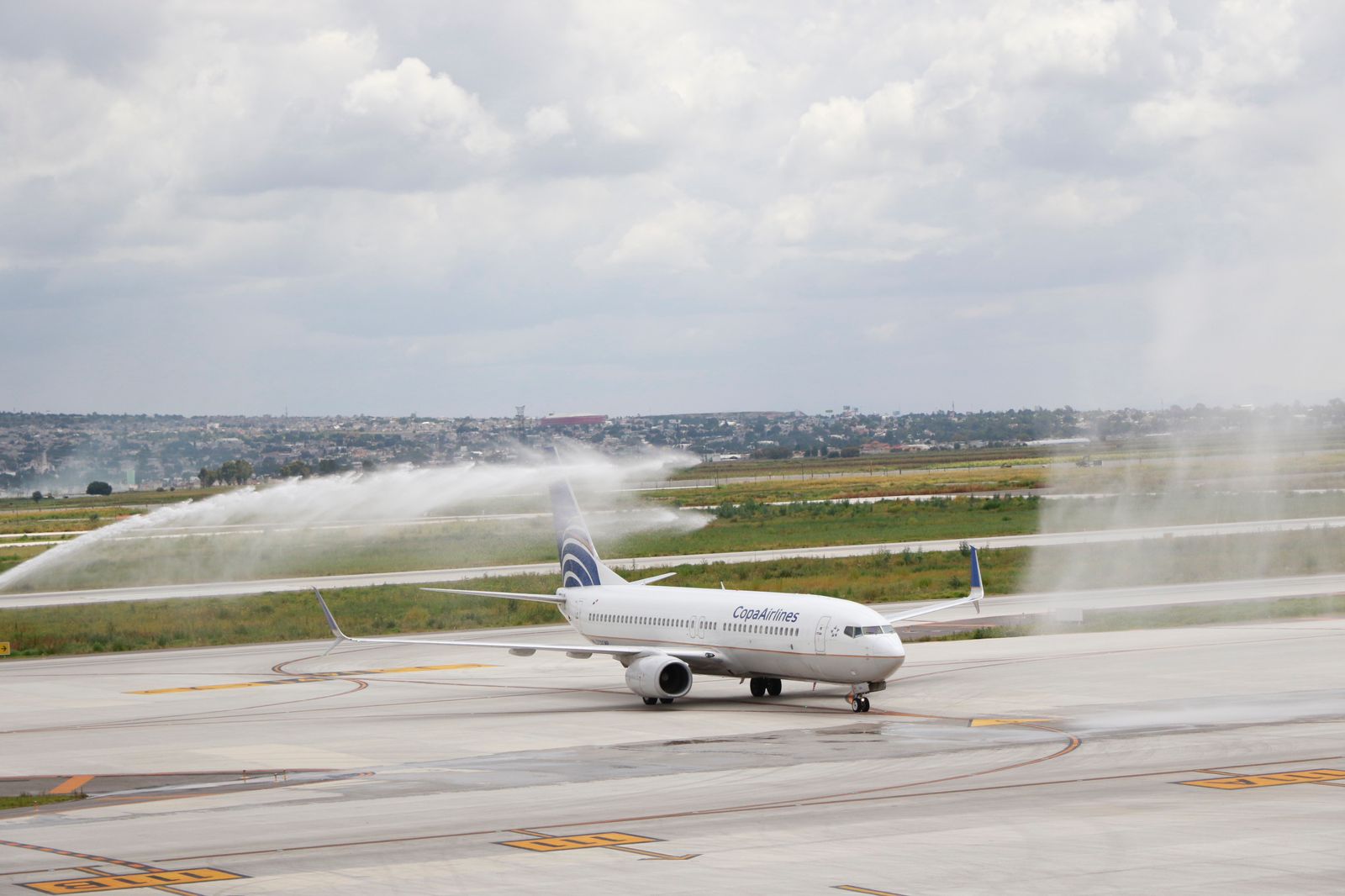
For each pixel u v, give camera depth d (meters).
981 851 30.55
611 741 51.59
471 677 77.81
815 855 30.59
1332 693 57.69
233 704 67.38
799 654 59.00
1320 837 31.22
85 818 38.91
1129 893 26.66
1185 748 45.00
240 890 28.86
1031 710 55.91
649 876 29.08
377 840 33.94
